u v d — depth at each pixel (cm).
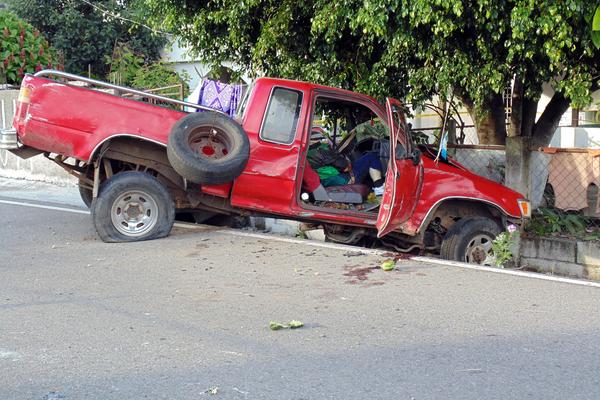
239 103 932
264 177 845
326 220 859
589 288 680
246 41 1025
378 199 895
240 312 607
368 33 889
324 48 961
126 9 2212
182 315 598
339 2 845
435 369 483
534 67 863
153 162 867
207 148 829
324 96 857
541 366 488
